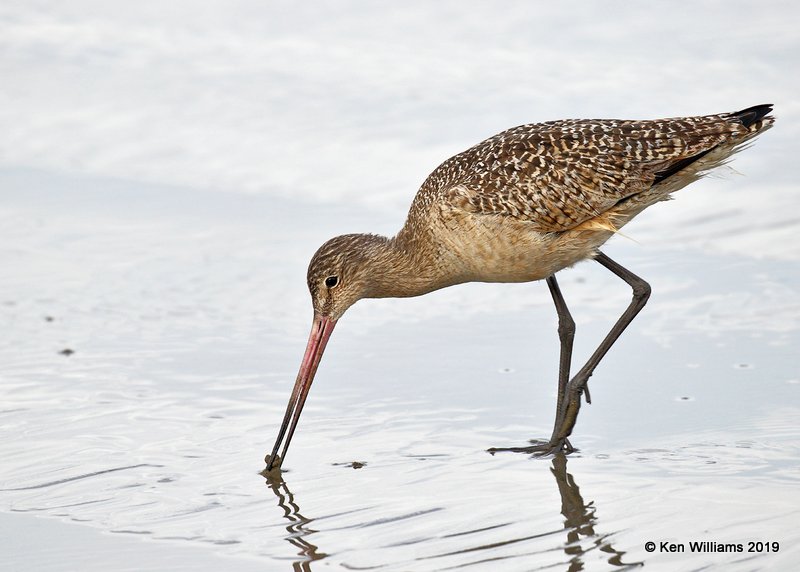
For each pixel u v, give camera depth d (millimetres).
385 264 16250
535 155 15562
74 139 24359
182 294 19328
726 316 17906
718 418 14789
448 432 14859
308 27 27594
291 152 23469
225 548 11938
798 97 23344
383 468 13844
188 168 23344
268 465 13781
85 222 21719
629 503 12672
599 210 15539
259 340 17812
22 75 26266
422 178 22250
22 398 15727
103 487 13312
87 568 11539
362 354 17422
